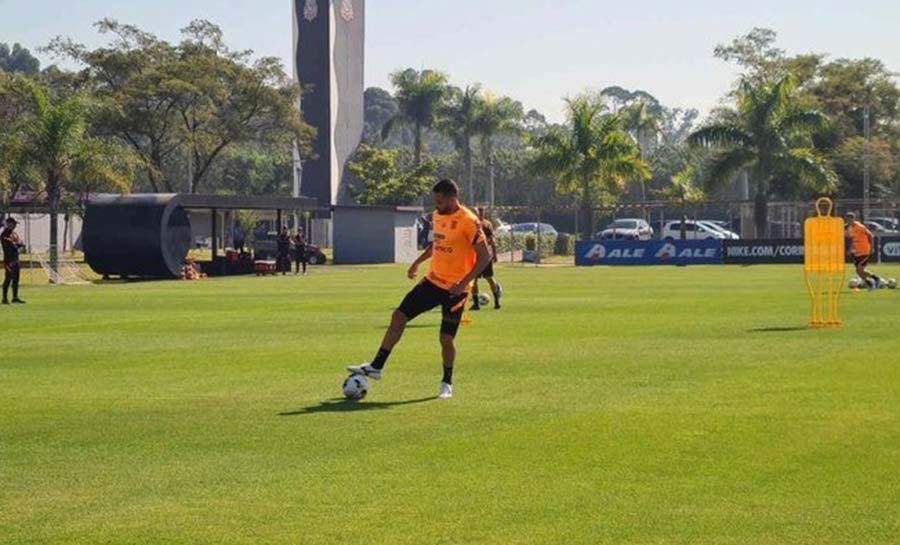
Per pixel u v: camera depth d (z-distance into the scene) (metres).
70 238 168.25
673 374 33.41
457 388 30.83
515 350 39.97
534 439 23.62
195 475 20.70
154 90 157.88
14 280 69.94
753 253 132.12
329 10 198.25
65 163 127.94
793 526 17.14
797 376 32.69
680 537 16.66
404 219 149.38
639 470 20.77
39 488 19.88
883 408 27.02
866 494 18.92
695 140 158.62
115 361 38.03
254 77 166.00
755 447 22.66
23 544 16.67
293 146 179.00
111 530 17.28
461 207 29.64
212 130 168.38
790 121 155.88
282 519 17.75
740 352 39.06
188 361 37.78
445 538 16.69
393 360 36.94
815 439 23.41
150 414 27.14
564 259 158.88
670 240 134.50
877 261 127.56
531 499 18.78
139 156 156.50
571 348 40.56
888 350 39.38
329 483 19.97
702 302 64.94
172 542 16.67
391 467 21.16
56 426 25.67
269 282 97.19
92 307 65.44
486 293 75.19
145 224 104.06
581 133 172.38
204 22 165.62
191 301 70.38
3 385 32.38
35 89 128.25
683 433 24.14
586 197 173.75
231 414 27.03
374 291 80.50
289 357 38.56
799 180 161.50
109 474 20.86
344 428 25.06
